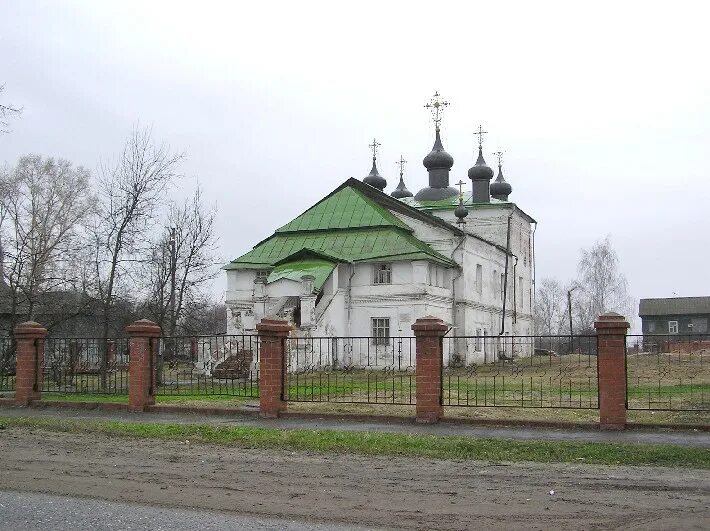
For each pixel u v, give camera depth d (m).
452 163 64.94
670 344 18.16
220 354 27.89
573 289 85.50
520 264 63.78
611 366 14.70
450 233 49.31
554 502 8.82
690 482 9.94
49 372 21.36
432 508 8.55
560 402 18.27
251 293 47.22
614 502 8.80
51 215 56.09
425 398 15.83
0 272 36.69
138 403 18.31
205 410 17.88
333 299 43.69
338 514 8.30
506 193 69.19
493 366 21.12
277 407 17.06
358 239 47.56
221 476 10.45
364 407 19.06
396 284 44.34
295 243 48.81
